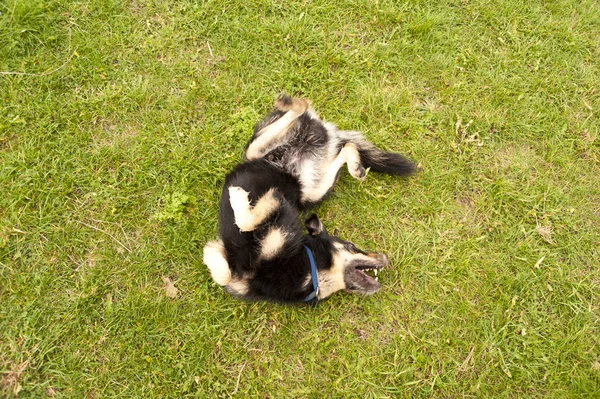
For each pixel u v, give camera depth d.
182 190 1.71
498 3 1.81
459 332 1.68
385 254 1.69
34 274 1.66
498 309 1.68
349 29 1.80
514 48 1.80
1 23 1.73
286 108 1.58
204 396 1.63
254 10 1.79
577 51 1.81
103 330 1.65
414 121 1.76
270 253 1.51
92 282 1.67
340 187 1.74
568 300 1.69
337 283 1.57
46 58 1.75
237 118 1.75
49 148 1.72
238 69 1.77
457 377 1.66
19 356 1.61
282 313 1.69
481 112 1.77
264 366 1.66
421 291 1.70
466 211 1.74
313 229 1.58
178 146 1.74
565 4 1.82
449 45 1.80
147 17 1.78
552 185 1.75
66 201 1.70
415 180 1.74
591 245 1.72
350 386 1.65
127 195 1.71
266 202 1.53
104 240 1.69
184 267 1.69
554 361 1.65
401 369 1.66
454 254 1.71
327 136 1.66
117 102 1.75
